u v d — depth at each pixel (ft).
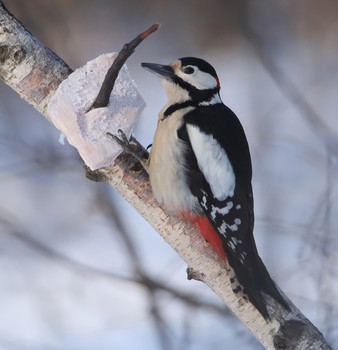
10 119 49.65
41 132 48.70
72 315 38.32
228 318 34.45
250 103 53.21
